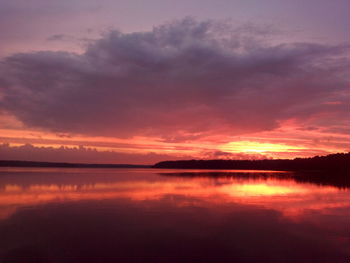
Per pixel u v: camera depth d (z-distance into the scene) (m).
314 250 12.85
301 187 39.31
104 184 40.94
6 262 11.36
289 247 13.23
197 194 30.39
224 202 24.98
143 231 15.53
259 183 46.03
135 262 11.45
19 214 19.45
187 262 11.50
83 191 32.16
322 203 24.70
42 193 30.14
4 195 28.50
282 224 17.25
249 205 23.50
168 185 40.62
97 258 11.78
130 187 37.12
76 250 12.66
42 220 17.78
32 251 12.52
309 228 16.39
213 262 11.52
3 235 14.73
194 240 14.11
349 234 15.32
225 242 13.86
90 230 15.67
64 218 18.31
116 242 13.70
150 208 21.81
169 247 13.11
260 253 12.49
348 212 20.86
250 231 15.76
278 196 29.14
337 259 11.89
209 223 17.33
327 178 62.31
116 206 22.55
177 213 20.03
